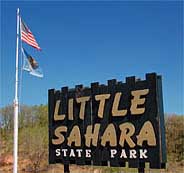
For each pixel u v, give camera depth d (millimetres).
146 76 21062
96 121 23188
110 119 22453
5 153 61594
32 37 28641
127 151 21469
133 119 21406
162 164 20422
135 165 21047
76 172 44906
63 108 25219
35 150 58719
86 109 23797
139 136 21016
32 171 52188
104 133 22641
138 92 21281
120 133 21891
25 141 61844
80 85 24359
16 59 27391
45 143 61469
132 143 21266
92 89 23641
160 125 20469
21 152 59031
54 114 25688
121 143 21766
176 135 61562
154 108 20562
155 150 20312
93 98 23500
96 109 23281
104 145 22578
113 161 22062
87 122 23656
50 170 50188
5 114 74938
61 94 25453
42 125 75688
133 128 21312
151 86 20797
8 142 67812
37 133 64250
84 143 23703
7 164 57594
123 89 22031
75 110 24453
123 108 21891
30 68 28172
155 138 20375
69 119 24688
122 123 21859
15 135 26391
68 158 24516
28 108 77688
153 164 20297
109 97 22656
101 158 22656
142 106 21062
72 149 24344
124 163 21688
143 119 20953
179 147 60094
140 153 20891
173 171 46719
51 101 26062
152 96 20703
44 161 55188
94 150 23109
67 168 24672
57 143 25297
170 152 60125
